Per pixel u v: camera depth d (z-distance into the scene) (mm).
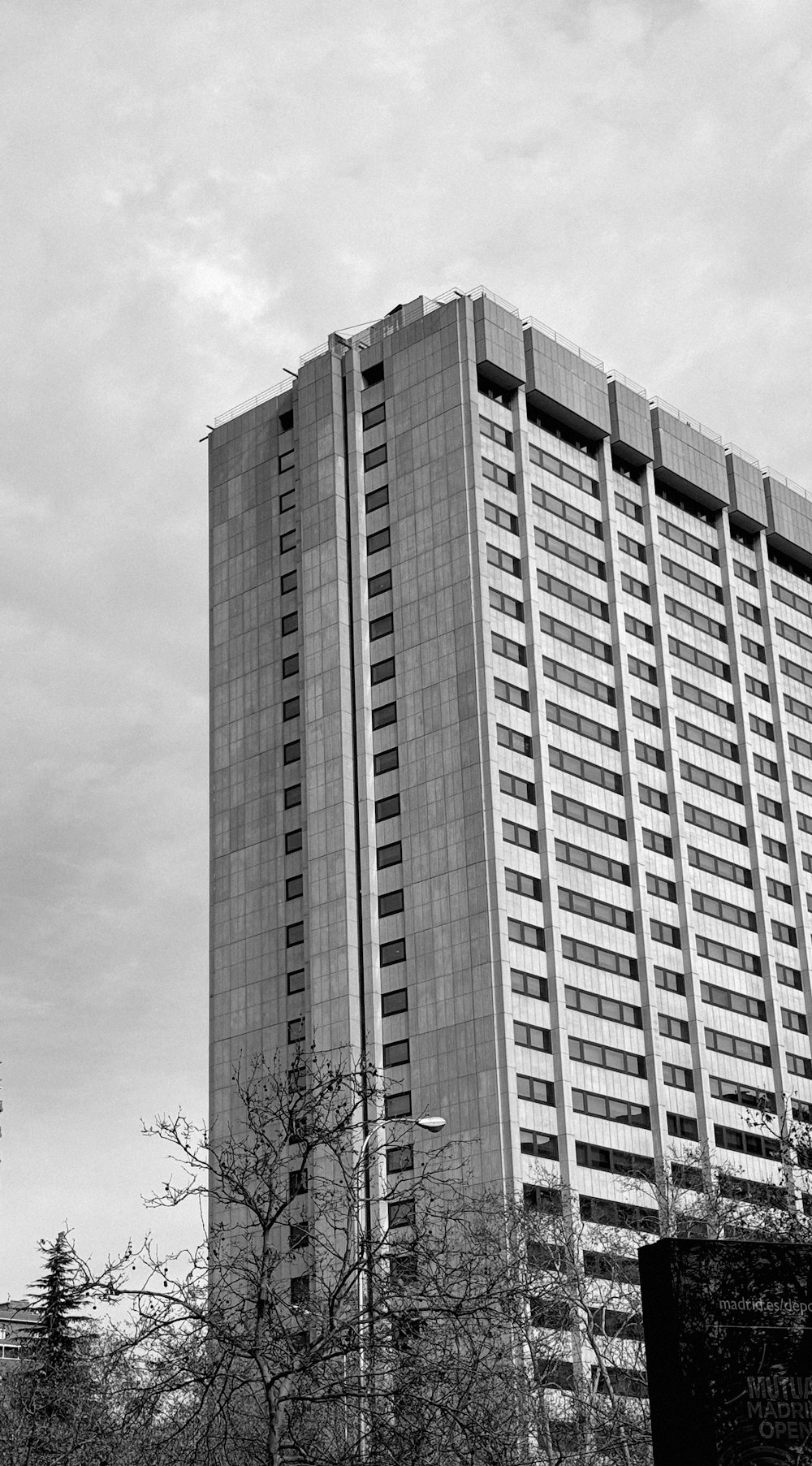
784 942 125812
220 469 127688
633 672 120500
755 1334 26453
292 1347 30953
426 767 108750
